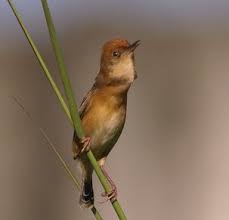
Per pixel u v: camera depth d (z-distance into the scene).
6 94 16.47
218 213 14.99
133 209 15.26
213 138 15.34
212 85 15.61
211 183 15.12
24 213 15.93
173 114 15.55
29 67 16.61
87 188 9.75
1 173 16.09
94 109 9.61
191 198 15.12
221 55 15.73
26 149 16.06
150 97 15.68
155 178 15.29
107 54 9.60
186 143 15.39
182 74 15.75
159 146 15.41
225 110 15.41
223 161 15.20
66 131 15.76
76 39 16.48
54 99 16.08
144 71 15.87
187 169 15.29
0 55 16.88
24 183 15.96
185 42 15.99
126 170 15.38
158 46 16.05
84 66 16.22
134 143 15.48
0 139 16.27
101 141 9.68
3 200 16.08
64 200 15.57
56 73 16.50
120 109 9.66
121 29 16.52
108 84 9.59
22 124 16.19
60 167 15.69
